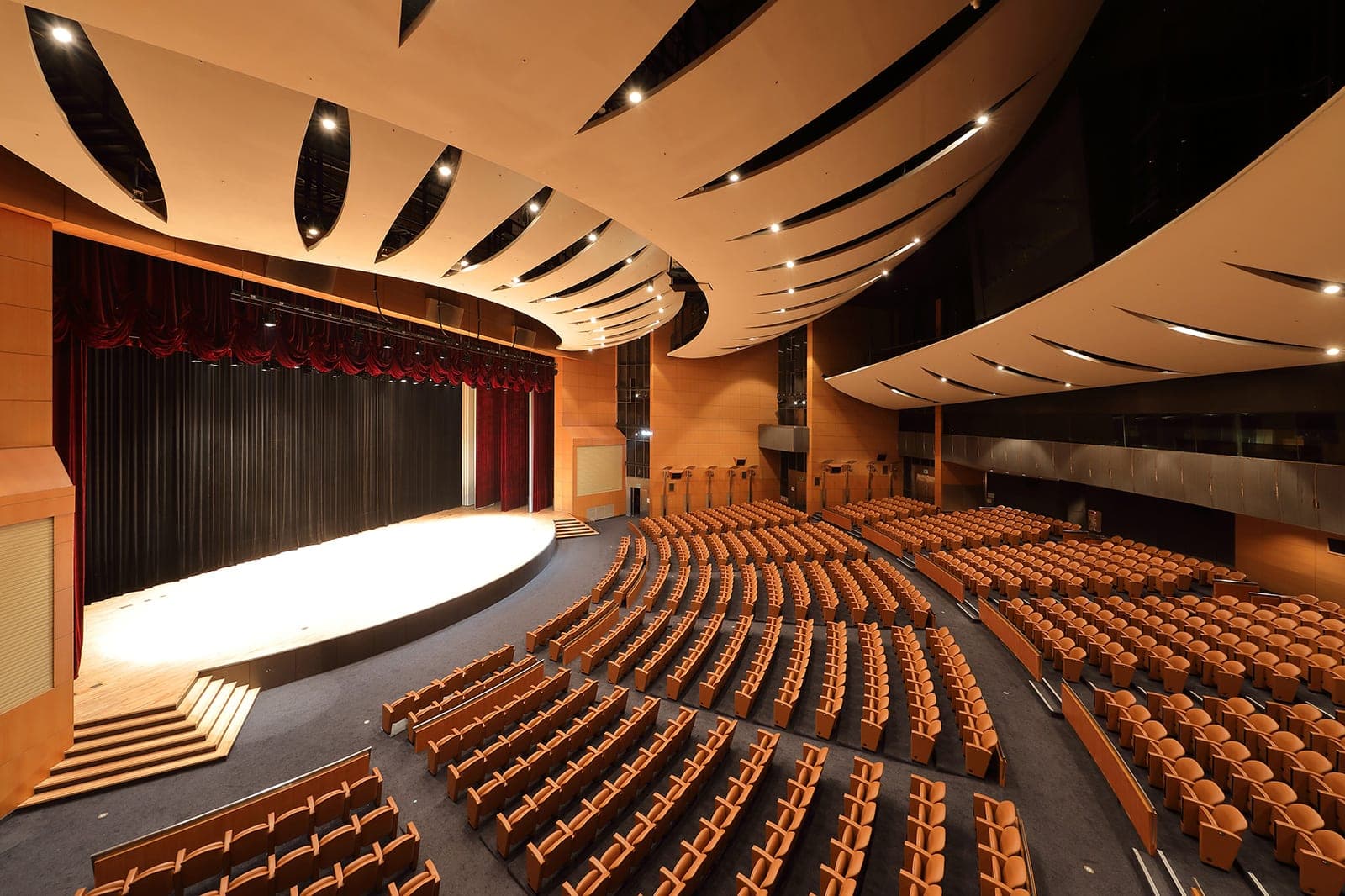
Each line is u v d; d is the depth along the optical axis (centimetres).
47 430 633
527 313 1280
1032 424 1492
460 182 621
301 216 825
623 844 492
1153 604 923
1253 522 1129
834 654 882
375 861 470
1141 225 825
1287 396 888
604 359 2278
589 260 927
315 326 1141
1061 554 1255
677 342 2284
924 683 768
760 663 879
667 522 2056
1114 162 789
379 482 1828
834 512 1980
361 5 323
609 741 657
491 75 395
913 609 1054
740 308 1295
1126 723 621
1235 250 553
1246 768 524
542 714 725
